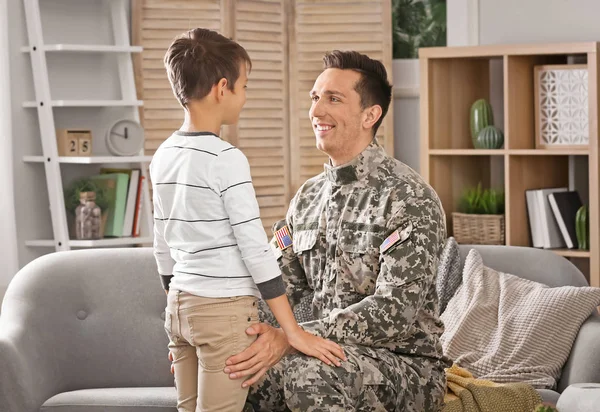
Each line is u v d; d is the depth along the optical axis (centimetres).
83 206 484
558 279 389
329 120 315
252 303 271
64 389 367
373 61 320
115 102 487
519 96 523
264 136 556
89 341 372
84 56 509
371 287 305
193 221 265
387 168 313
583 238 511
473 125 541
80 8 509
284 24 560
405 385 295
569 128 512
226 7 541
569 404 283
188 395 284
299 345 274
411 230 296
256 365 270
